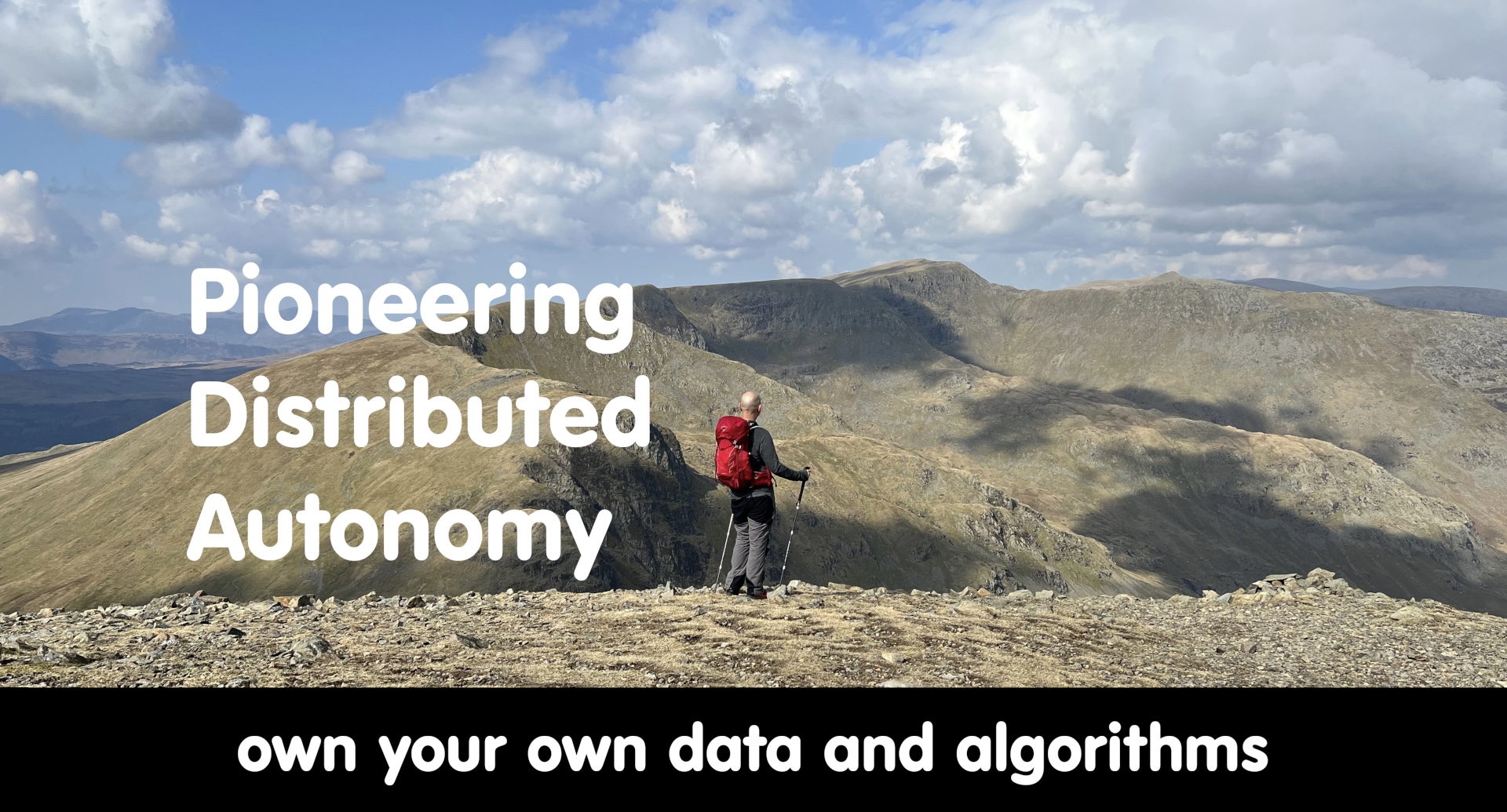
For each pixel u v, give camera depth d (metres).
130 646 10.52
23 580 198.25
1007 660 11.31
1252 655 13.01
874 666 10.55
